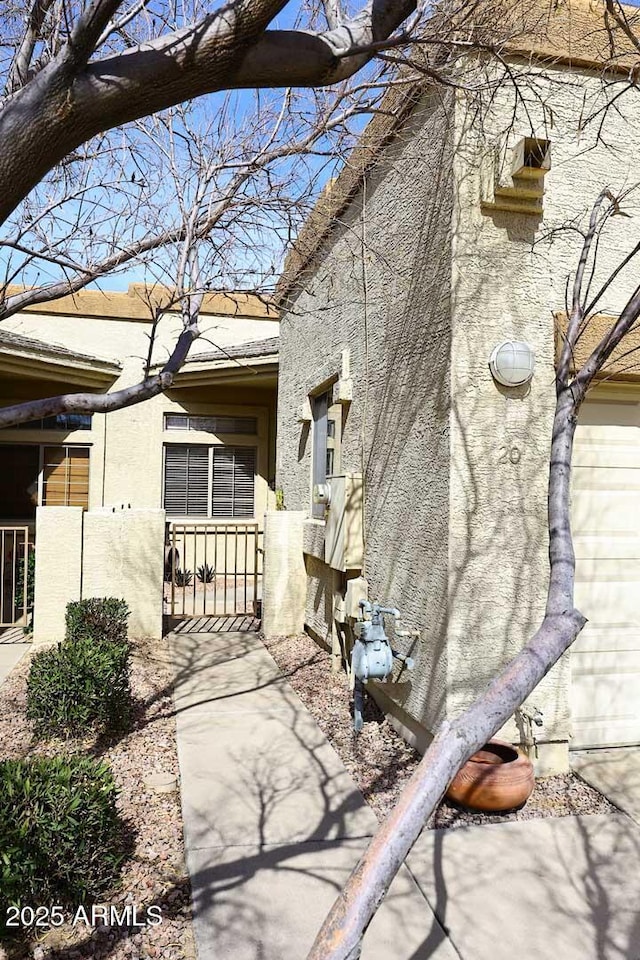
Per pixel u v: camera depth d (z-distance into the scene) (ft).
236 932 9.26
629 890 10.44
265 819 12.42
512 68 12.48
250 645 25.58
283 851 11.35
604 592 15.39
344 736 16.58
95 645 17.56
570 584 5.98
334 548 20.51
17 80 8.26
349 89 13.39
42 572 24.81
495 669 13.76
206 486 41.22
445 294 14.12
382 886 3.79
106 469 38.96
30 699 16.10
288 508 30.55
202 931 9.27
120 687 16.80
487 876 10.76
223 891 10.18
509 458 13.96
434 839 11.84
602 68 13.67
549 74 14.17
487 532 13.83
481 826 12.28
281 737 16.44
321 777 14.25
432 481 14.57
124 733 16.62
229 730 16.89
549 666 4.99
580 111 14.35
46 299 12.72
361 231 19.13
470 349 13.82
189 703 18.93
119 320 39.83
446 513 13.82
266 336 42.06
